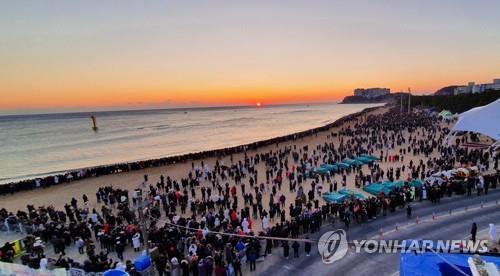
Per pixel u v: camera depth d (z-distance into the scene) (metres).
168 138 87.62
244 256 14.46
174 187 29.58
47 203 27.48
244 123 147.12
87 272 12.12
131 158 56.69
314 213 17.70
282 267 14.02
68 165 51.50
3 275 11.38
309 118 183.38
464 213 18.70
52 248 17.11
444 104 97.69
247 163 37.59
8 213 23.08
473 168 25.58
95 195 29.44
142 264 12.12
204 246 14.20
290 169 36.38
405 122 73.50
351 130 70.00
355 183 27.77
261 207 21.52
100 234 16.52
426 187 21.59
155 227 16.98
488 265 7.36
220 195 24.64
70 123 184.62
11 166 52.12
